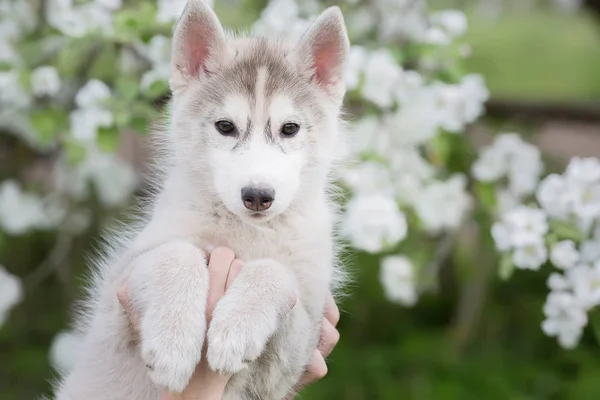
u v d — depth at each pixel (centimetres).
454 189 127
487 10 252
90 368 98
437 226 127
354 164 121
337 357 153
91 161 139
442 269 170
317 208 99
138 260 92
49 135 126
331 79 102
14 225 142
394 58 126
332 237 103
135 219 107
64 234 152
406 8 133
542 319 160
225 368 87
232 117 97
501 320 162
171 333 87
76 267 157
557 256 113
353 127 121
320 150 99
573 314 114
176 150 100
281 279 91
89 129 119
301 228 97
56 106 128
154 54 119
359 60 120
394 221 116
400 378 149
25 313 165
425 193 126
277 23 122
